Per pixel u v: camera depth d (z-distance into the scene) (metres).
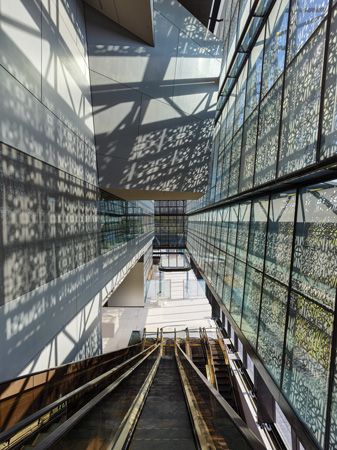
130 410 3.43
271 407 6.32
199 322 18.05
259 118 5.83
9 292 3.51
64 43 5.46
